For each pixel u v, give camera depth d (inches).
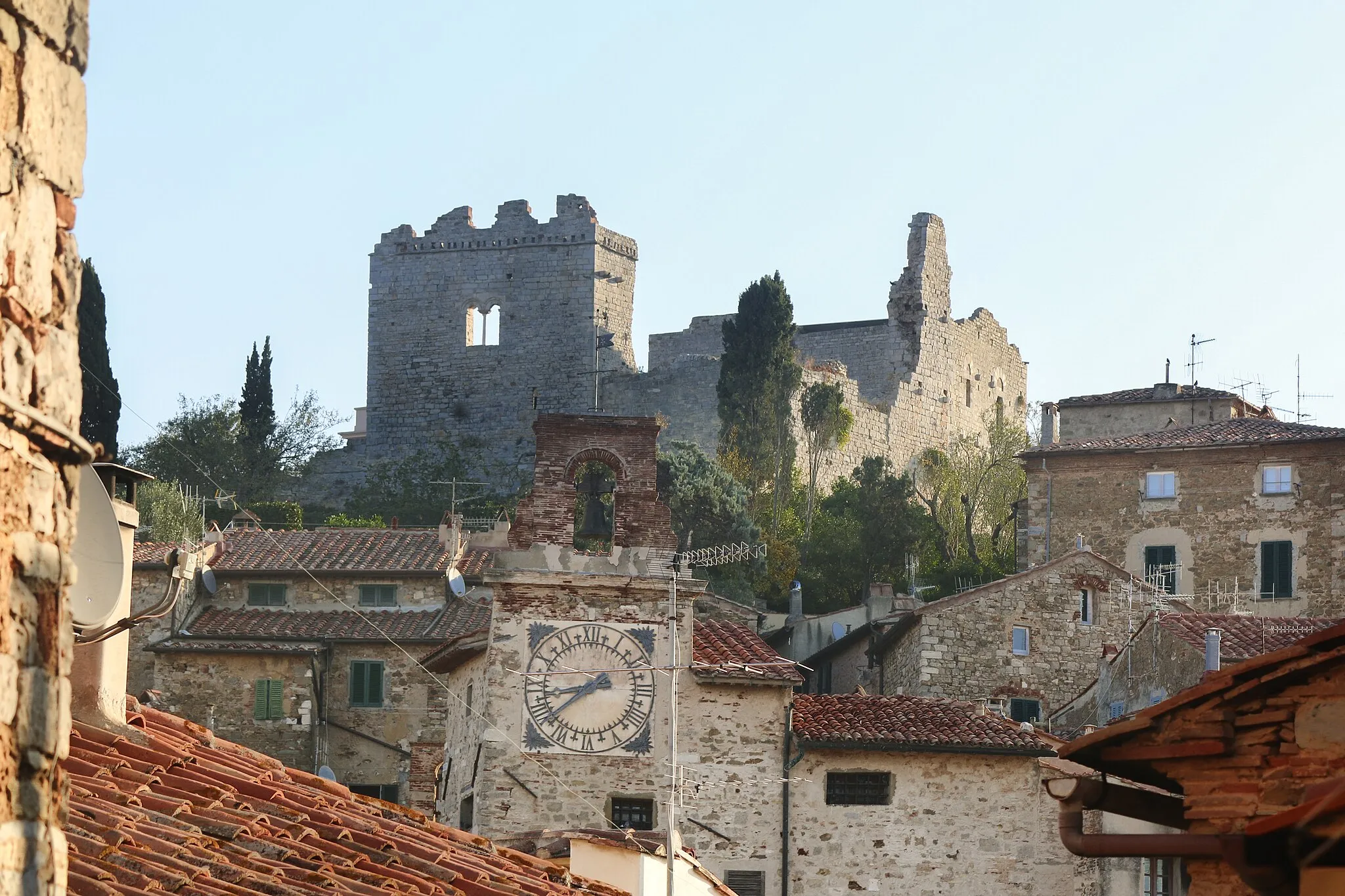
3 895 358.9
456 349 4729.3
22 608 371.9
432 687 2381.9
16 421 369.4
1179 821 667.4
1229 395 3186.5
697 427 4308.6
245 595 2465.6
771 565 3486.7
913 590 3358.8
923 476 4397.1
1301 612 2684.5
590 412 4569.4
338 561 2492.6
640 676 1600.6
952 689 2220.7
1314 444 2723.9
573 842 1067.3
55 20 382.3
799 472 4013.3
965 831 1636.3
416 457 4628.4
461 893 714.8
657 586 1614.2
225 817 698.8
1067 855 1636.3
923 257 4702.3
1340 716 633.6
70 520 392.2
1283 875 487.2
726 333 3976.4
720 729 1610.5
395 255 4803.2
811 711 1691.7
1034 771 1654.8
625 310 4781.0
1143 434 2896.2
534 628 1600.6
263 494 4173.2
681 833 1577.3
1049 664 2234.3
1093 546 2780.5
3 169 366.3
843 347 4717.0
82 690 749.9
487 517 4124.0
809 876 1603.1
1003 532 3865.7
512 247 4744.1
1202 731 650.8
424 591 2472.9
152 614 666.8
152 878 593.0
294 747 2324.1
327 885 657.6
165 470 4084.6
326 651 2384.4
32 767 371.9
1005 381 5088.6
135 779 708.7
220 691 2341.3
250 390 4301.2
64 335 386.6
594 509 1631.4
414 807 2102.6
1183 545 2748.5
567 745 1582.2
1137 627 2217.0
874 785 1640.0
